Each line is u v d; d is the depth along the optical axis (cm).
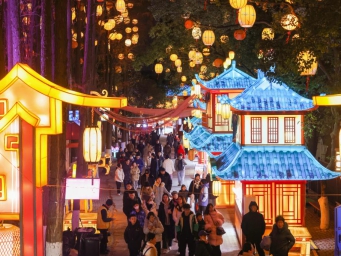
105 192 3456
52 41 1400
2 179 830
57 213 1323
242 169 2234
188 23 2698
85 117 2364
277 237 1678
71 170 2545
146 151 4391
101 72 4638
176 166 3631
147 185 2452
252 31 3067
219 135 3306
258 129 2306
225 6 3209
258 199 2272
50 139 1324
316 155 3559
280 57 2048
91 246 1814
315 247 2119
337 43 2020
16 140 830
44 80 835
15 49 1542
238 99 2312
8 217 834
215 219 1852
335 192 2923
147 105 6731
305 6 1966
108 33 3906
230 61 3428
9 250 978
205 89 3247
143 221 2016
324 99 910
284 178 2216
